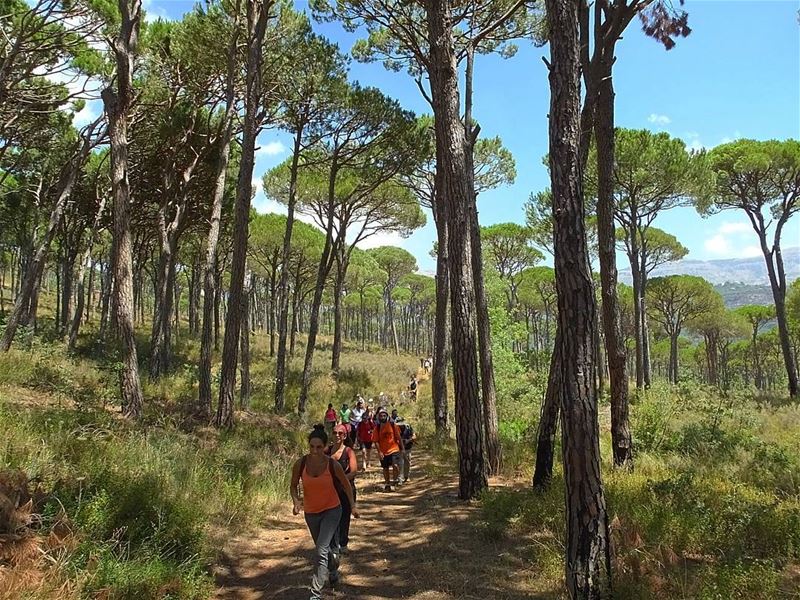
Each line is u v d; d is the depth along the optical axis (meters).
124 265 9.68
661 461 8.55
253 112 11.64
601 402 17.81
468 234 7.58
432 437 13.57
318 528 4.34
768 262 21.28
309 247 29.03
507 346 16.05
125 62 9.84
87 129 15.48
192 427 10.22
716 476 7.45
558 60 4.03
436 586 4.43
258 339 40.41
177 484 6.07
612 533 4.92
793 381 20.59
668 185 19.52
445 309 14.50
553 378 7.38
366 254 46.38
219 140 17.36
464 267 7.47
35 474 4.84
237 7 13.16
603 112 7.95
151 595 3.73
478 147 19.11
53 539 3.79
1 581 3.12
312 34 15.11
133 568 3.88
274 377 22.59
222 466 7.50
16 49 11.71
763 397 20.03
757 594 3.80
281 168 21.66
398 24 11.18
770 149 20.12
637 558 4.31
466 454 7.41
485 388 9.36
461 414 7.45
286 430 13.00
